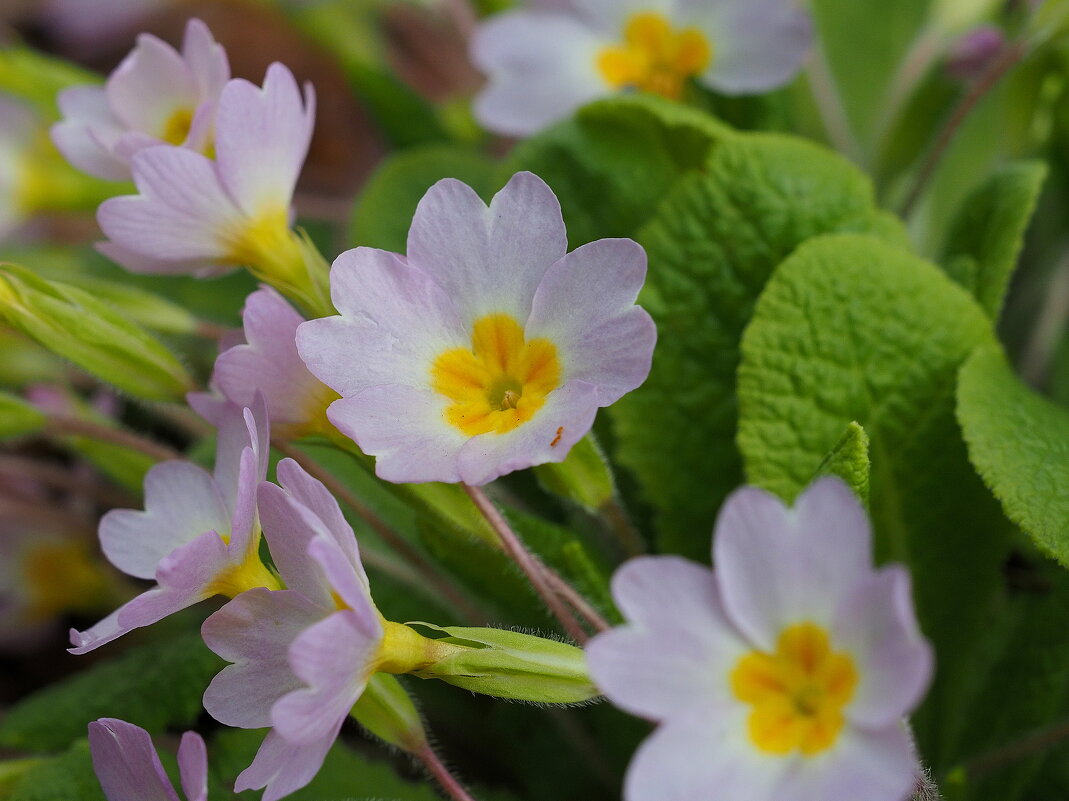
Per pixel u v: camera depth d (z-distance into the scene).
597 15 0.35
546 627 0.30
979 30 0.35
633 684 0.24
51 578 0.38
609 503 0.29
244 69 0.59
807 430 0.29
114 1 0.61
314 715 0.25
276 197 0.28
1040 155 0.36
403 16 0.57
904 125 0.36
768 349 0.29
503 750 0.33
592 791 0.32
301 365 0.27
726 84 0.34
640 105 0.32
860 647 0.24
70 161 0.30
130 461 0.33
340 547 0.25
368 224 0.34
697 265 0.31
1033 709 0.30
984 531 0.30
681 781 0.24
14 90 0.35
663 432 0.31
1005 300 0.36
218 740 0.30
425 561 0.30
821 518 0.24
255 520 0.26
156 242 0.28
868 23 0.37
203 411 0.28
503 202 0.26
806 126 0.37
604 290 0.26
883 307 0.29
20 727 0.31
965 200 0.33
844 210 0.30
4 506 0.36
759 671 0.24
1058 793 0.30
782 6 0.34
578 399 0.25
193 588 0.26
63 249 0.41
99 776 0.26
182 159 0.28
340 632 0.25
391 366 0.26
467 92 0.57
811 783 0.24
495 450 0.25
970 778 0.29
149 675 0.31
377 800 0.28
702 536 0.31
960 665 0.31
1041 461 0.28
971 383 0.28
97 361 0.28
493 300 0.26
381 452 0.26
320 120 0.58
